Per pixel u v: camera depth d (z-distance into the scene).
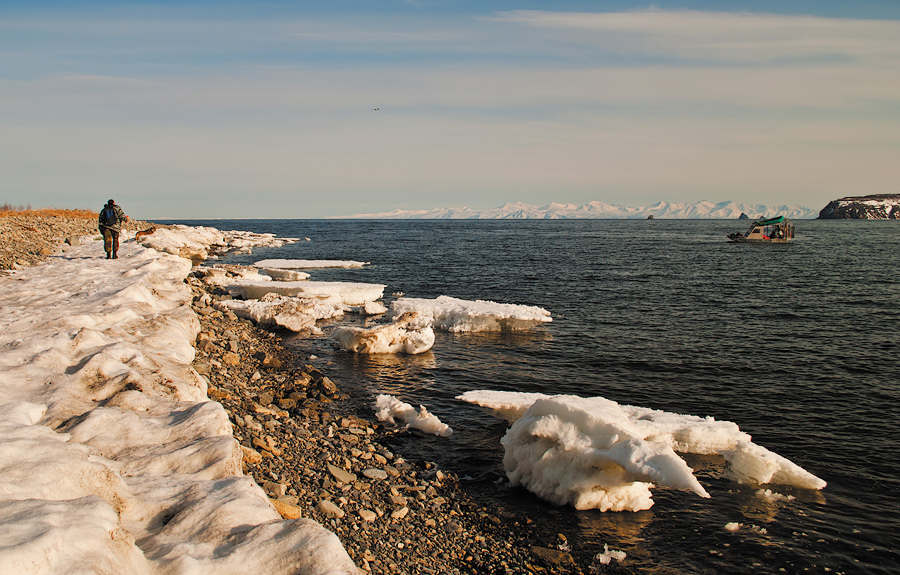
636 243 85.12
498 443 11.79
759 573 7.77
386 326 19.19
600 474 9.22
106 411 7.21
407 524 8.40
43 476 5.04
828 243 81.88
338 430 11.76
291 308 22.88
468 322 22.80
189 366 10.29
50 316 12.33
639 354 19.45
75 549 3.95
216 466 6.26
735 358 19.05
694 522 9.02
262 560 4.66
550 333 22.56
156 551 4.63
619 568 7.80
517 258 57.00
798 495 9.92
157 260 27.83
